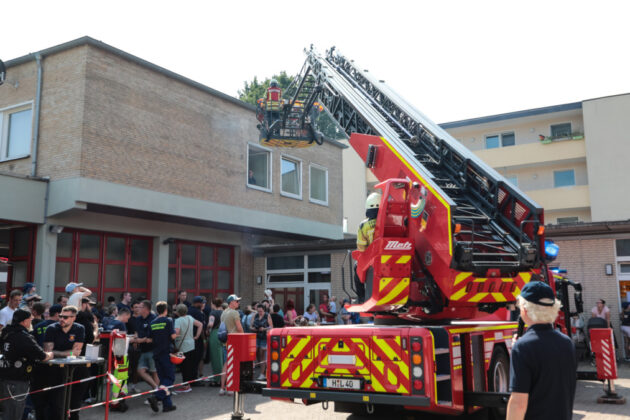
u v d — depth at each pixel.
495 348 7.47
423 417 6.94
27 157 14.93
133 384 10.62
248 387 7.09
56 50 14.82
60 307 8.48
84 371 7.29
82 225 15.45
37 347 6.48
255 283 21.45
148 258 17.67
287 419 8.20
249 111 19.72
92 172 14.25
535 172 35.38
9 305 9.34
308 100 13.15
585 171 34.19
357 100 10.20
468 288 6.66
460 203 7.82
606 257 15.91
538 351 3.08
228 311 10.69
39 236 14.38
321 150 23.62
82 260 15.71
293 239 23.19
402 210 7.14
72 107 14.40
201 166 17.56
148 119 15.94
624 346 15.20
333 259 19.83
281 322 12.49
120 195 14.87
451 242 6.49
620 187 32.03
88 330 8.14
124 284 16.81
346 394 6.21
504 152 35.28
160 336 9.14
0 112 15.71
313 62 12.70
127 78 15.45
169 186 16.38
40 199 14.30
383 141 8.05
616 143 32.41
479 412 7.68
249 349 7.26
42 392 7.06
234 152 18.94
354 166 39.84
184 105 17.17
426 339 5.93
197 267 19.55
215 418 8.31
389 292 6.88
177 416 8.50
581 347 15.02
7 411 6.32
